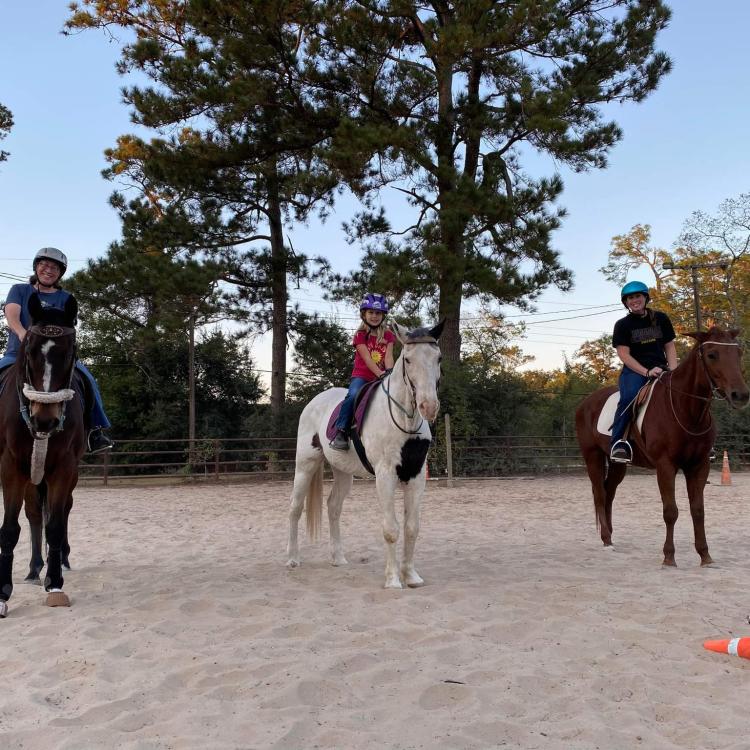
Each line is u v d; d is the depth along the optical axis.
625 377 7.46
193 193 24.77
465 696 3.57
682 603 5.30
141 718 3.30
